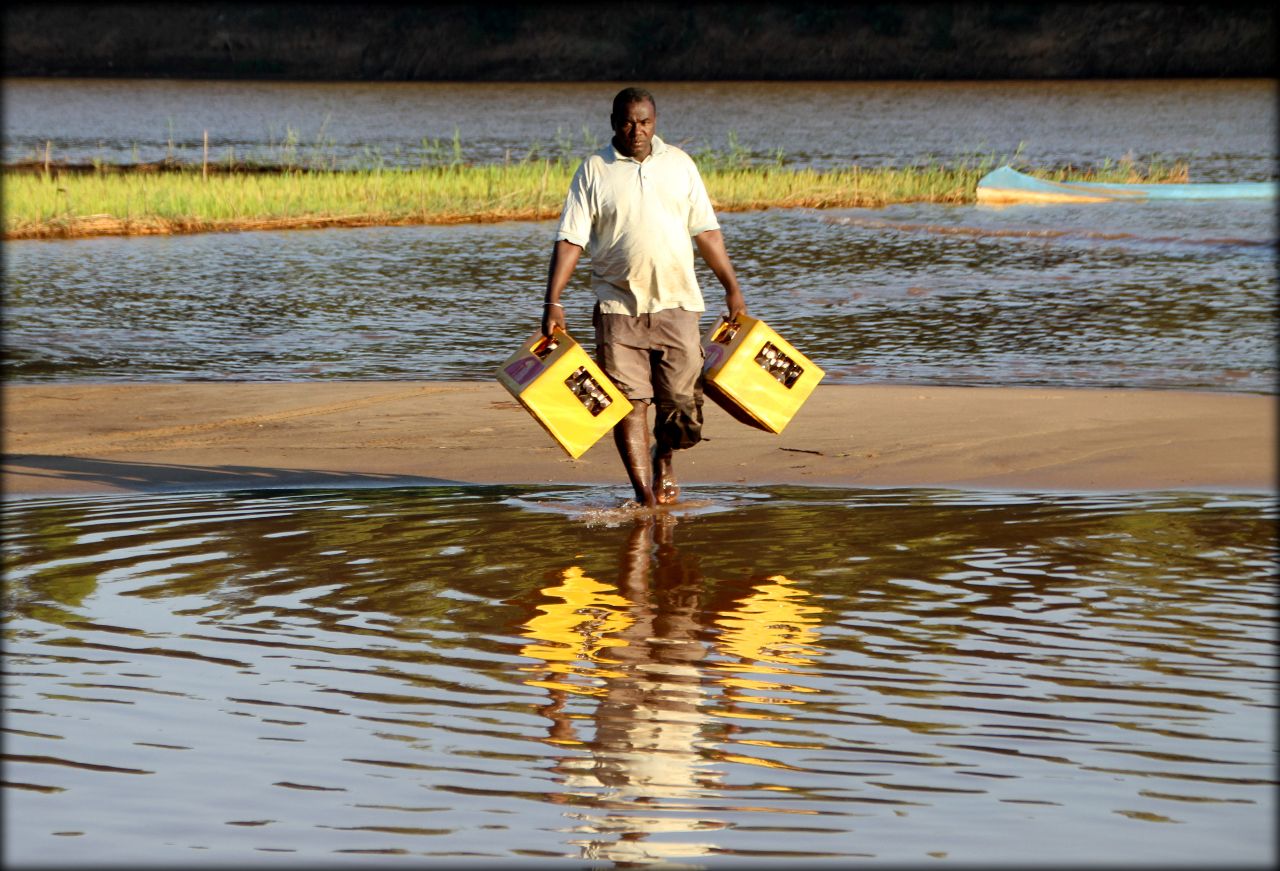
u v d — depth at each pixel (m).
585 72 139.38
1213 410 13.90
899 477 11.46
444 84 138.00
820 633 7.62
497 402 14.88
